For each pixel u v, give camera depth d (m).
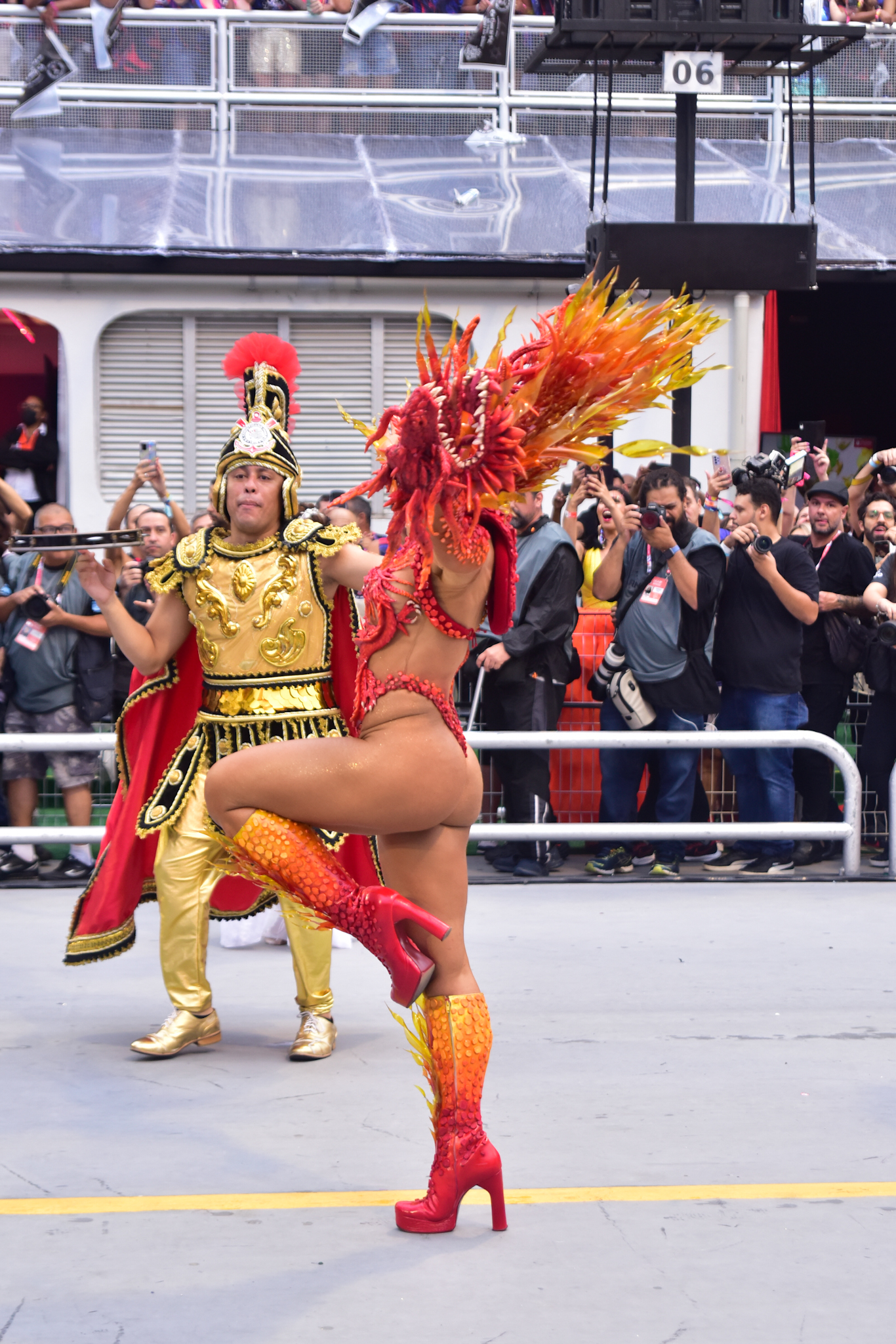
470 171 12.32
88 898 4.58
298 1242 3.03
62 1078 4.18
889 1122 3.78
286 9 12.77
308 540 4.28
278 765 2.93
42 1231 3.09
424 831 3.03
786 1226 3.11
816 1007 4.88
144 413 11.27
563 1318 2.68
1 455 11.08
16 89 12.39
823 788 7.28
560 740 6.42
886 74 13.15
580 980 5.19
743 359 11.33
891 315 15.49
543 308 11.30
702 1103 3.92
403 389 11.40
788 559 6.88
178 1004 4.46
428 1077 3.10
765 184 12.23
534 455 2.99
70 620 6.80
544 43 8.16
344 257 10.81
